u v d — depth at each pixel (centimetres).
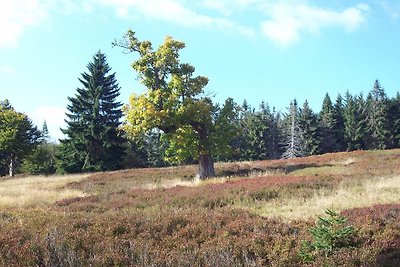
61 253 820
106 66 5812
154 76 3162
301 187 1991
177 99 3047
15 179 4369
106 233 1001
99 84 5750
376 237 935
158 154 7712
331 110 9250
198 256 850
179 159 3125
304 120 8769
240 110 3209
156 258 827
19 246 872
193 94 3188
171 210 1525
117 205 1764
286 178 2247
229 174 3269
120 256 835
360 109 9388
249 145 8806
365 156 3816
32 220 1112
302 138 8556
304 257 834
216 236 1002
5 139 5691
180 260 812
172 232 1043
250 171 3328
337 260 798
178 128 3033
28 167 6694
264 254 884
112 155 5550
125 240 943
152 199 1909
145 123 2964
